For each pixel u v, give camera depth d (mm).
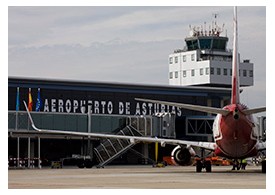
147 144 144125
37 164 136000
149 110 157125
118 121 139875
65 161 146250
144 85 156250
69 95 146500
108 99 151750
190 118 149375
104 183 54844
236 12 72000
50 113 131375
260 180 58969
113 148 128375
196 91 163000
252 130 70188
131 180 59875
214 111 68188
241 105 69625
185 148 78812
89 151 131875
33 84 141875
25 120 127500
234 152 72625
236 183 53875
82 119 135750
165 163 130500
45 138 131250
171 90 160250
